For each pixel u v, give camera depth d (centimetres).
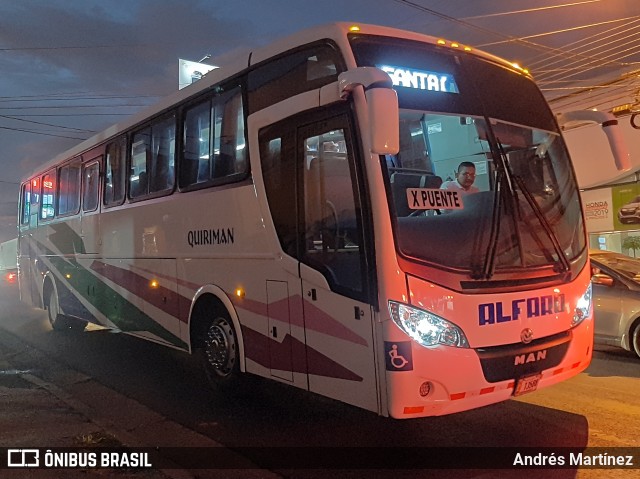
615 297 851
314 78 519
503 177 502
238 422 599
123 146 871
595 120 584
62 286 1120
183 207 702
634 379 724
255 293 576
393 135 406
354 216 459
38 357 943
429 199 462
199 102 684
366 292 447
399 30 523
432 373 429
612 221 1769
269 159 554
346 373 467
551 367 486
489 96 539
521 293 473
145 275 795
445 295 440
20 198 1409
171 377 792
